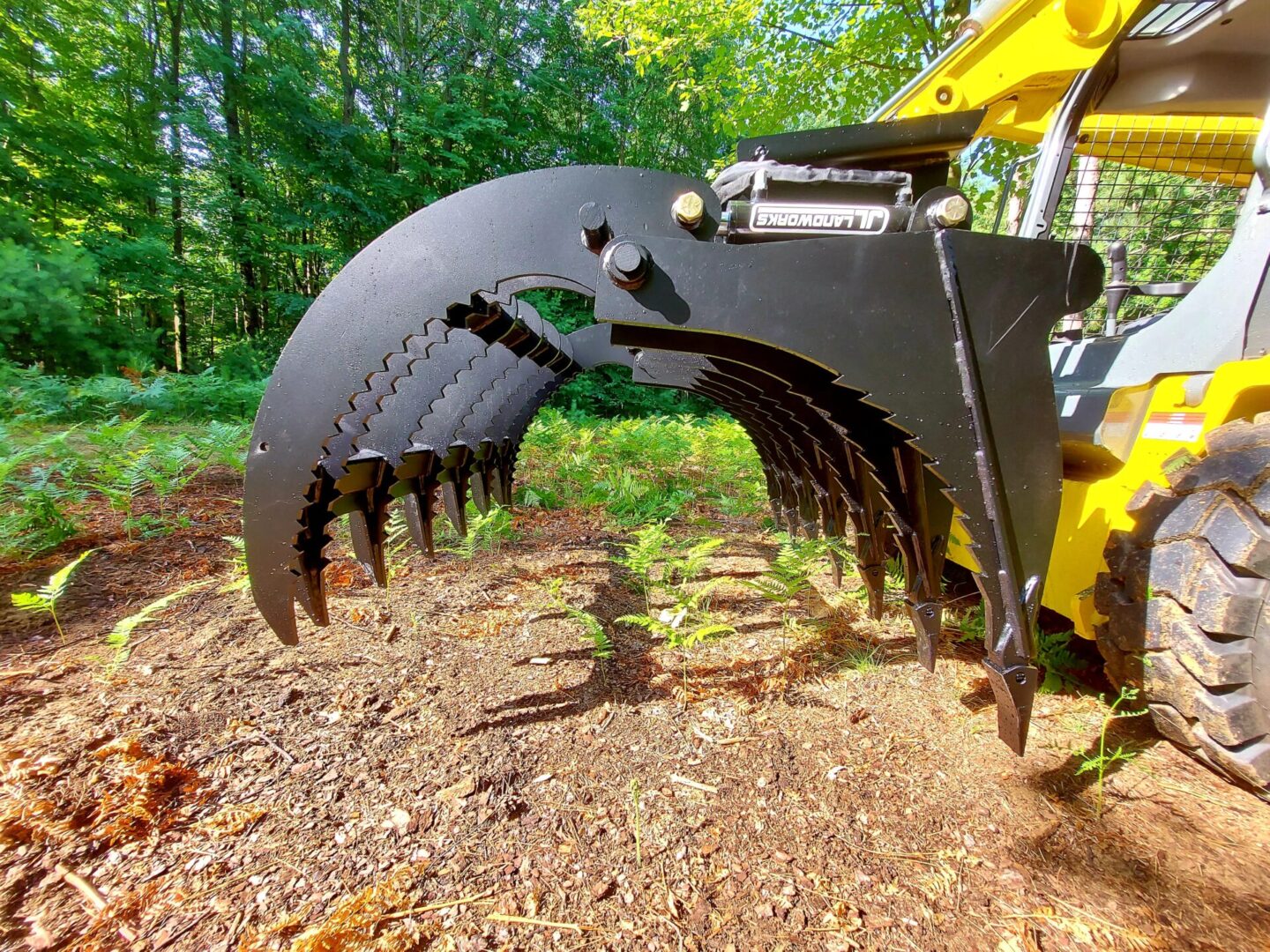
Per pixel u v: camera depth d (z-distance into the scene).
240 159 11.34
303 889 1.18
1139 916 1.17
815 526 3.04
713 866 1.28
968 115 1.31
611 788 1.52
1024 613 1.32
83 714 1.71
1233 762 1.40
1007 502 1.29
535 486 4.75
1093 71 2.25
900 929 1.14
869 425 1.65
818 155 1.36
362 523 1.83
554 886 1.22
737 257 1.18
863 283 1.20
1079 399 2.04
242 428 5.55
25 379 6.45
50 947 1.04
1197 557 1.43
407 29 14.39
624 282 1.17
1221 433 1.45
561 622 2.48
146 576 2.75
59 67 10.79
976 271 1.22
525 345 2.28
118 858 1.24
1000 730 1.39
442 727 1.74
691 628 2.42
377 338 1.29
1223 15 1.99
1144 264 2.97
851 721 1.84
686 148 17.47
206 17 12.20
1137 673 1.59
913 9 7.55
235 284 11.77
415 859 1.27
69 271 8.08
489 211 1.25
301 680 1.96
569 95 15.05
